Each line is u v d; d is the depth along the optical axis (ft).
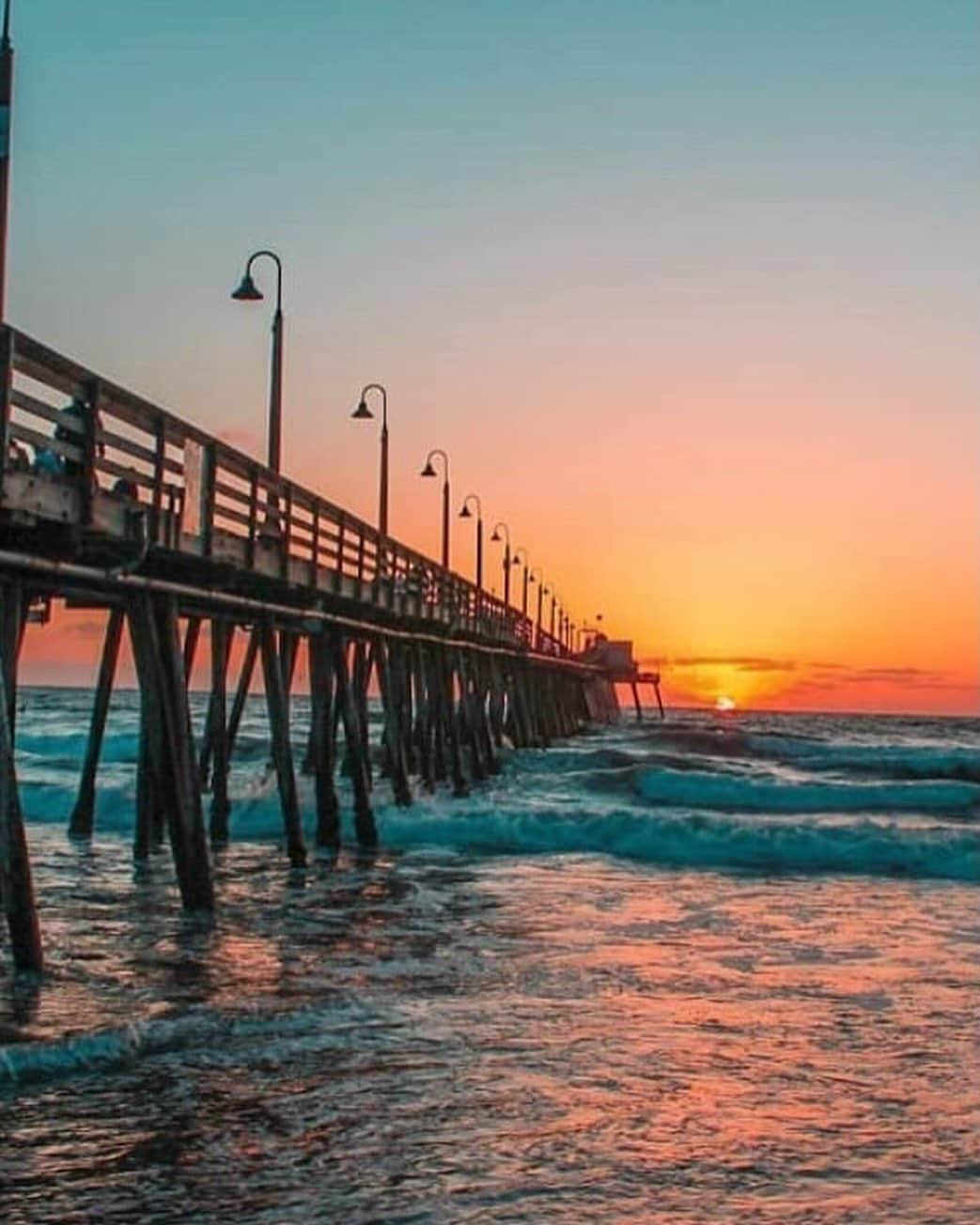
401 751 94.38
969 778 174.60
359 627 80.64
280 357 70.18
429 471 129.08
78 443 39.91
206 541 49.44
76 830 79.05
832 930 56.24
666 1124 29.78
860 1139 29.25
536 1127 29.30
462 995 41.14
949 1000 42.55
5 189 37.83
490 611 132.05
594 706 331.57
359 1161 26.94
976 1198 25.96
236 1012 37.06
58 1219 23.72
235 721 94.53
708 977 45.39
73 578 43.80
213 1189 25.26
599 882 70.08
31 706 323.57
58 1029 34.53
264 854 74.79
